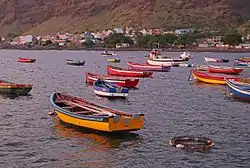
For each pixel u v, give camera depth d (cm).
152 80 9250
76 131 4028
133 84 7769
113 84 7081
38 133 3988
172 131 4144
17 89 6456
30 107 5453
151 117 4850
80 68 12962
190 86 8125
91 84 8331
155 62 13500
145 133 4019
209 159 3269
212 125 4466
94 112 4097
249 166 3130
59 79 9444
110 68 10062
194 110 5391
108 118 3684
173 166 3105
